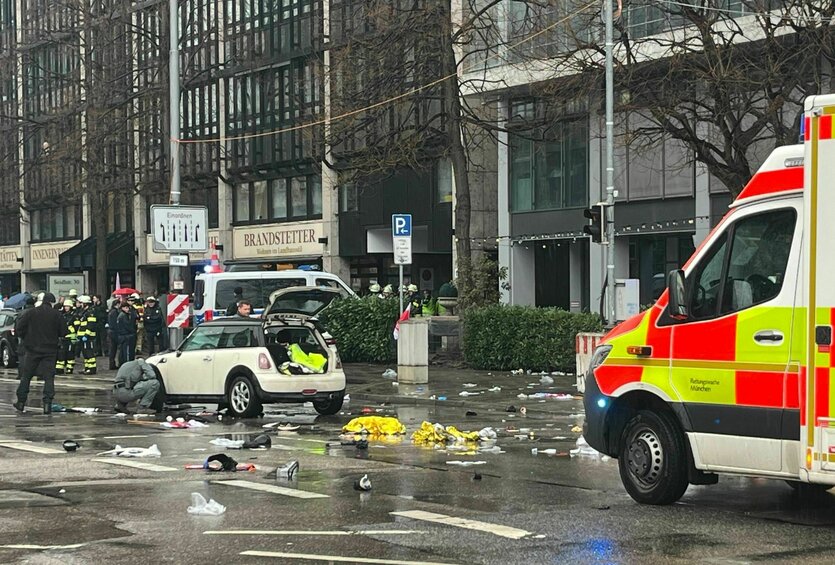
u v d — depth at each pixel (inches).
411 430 626.5
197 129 1977.1
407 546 311.3
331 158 1684.3
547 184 1406.3
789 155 349.7
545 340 992.2
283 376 700.0
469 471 462.6
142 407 751.1
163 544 315.9
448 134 1137.4
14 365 1316.4
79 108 1721.2
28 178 2327.8
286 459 502.3
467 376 988.6
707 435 361.7
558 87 993.5
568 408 741.9
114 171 1811.0
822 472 328.5
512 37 1261.1
